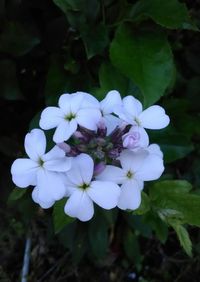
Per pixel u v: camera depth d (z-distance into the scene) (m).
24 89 0.13
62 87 0.12
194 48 0.15
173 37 0.14
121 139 0.09
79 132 0.09
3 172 0.14
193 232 0.15
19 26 0.12
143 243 0.15
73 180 0.08
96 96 0.11
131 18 0.11
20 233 0.15
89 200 0.08
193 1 0.14
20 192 0.10
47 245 0.15
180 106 0.13
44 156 0.09
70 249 0.14
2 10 0.11
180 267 0.15
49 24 0.12
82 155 0.08
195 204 0.09
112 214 0.12
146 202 0.10
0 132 0.14
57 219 0.10
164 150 0.11
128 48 0.11
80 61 0.12
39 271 0.15
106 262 0.15
